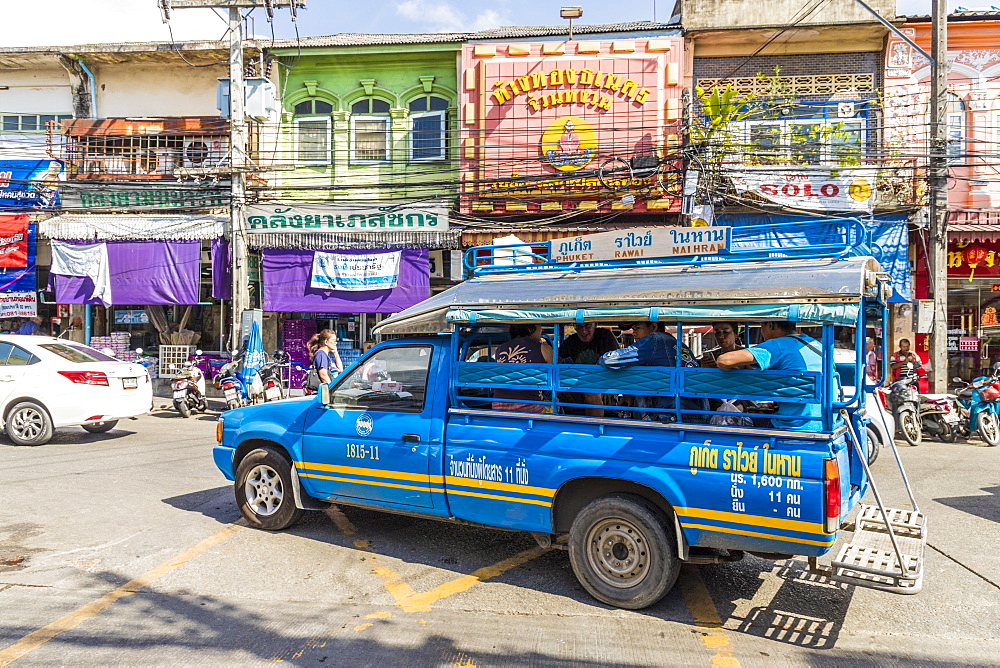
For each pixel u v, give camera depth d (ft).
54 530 17.89
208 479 23.94
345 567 15.66
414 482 15.79
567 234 43.70
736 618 13.20
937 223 38.09
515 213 44.19
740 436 12.52
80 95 50.24
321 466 17.26
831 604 13.93
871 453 27.58
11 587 14.11
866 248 13.32
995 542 18.08
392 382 16.71
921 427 34.94
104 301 45.88
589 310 13.71
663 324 14.88
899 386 33.94
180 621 12.62
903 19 42.42
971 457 30.25
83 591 13.94
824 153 40.14
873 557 12.42
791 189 41.83
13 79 51.26
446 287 48.80
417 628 12.52
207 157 47.57
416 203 44.70
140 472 24.89
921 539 13.52
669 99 42.91
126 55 48.52
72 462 26.48
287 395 44.62
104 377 30.60
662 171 40.78
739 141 42.96
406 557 16.42
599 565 13.82
